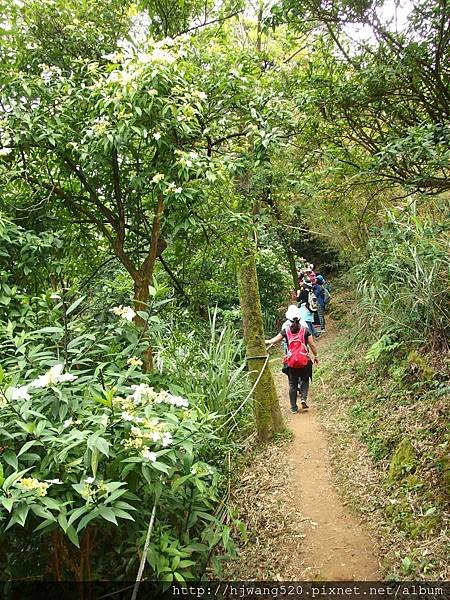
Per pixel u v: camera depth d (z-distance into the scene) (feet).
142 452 6.73
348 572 10.30
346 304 36.65
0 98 10.44
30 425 6.40
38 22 11.48
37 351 8.26
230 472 14.24
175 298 14.55
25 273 10.23
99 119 9.86
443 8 9.10
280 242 30.58
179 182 9.83
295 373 20.54
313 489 14.02
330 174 14.38
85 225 13.17
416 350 17.71
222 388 16.39
